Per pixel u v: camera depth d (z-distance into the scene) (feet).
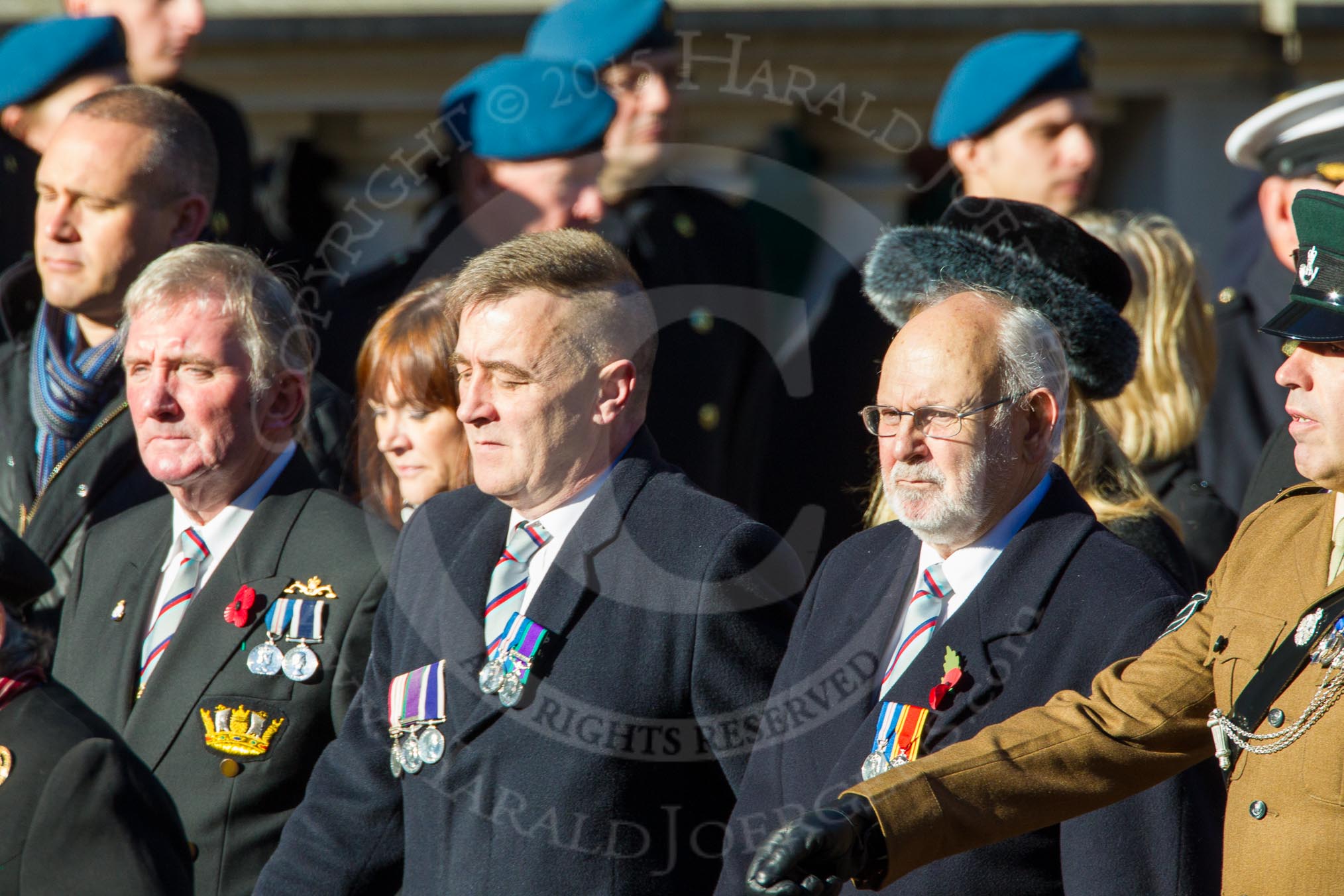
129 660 42.50
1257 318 56.08
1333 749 27.55
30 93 57.82
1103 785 29.55
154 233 49.80
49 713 34.01
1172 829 31.07
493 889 34.60
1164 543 37.60
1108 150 79.87
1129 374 39.50
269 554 42.24
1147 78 78.02
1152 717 29.76
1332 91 51.85
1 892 32.53
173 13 60.90
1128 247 48.11
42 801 32.68
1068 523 34.14
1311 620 28.48
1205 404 48.91
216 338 42.16
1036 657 32.65
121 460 49.08
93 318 50.42
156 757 40.93
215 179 52.31
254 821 40.42
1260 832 28.30
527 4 75.15
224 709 40.73
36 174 58.85
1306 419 29.09
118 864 32.35
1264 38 77.97
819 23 70.23
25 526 49.57
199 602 41.91
